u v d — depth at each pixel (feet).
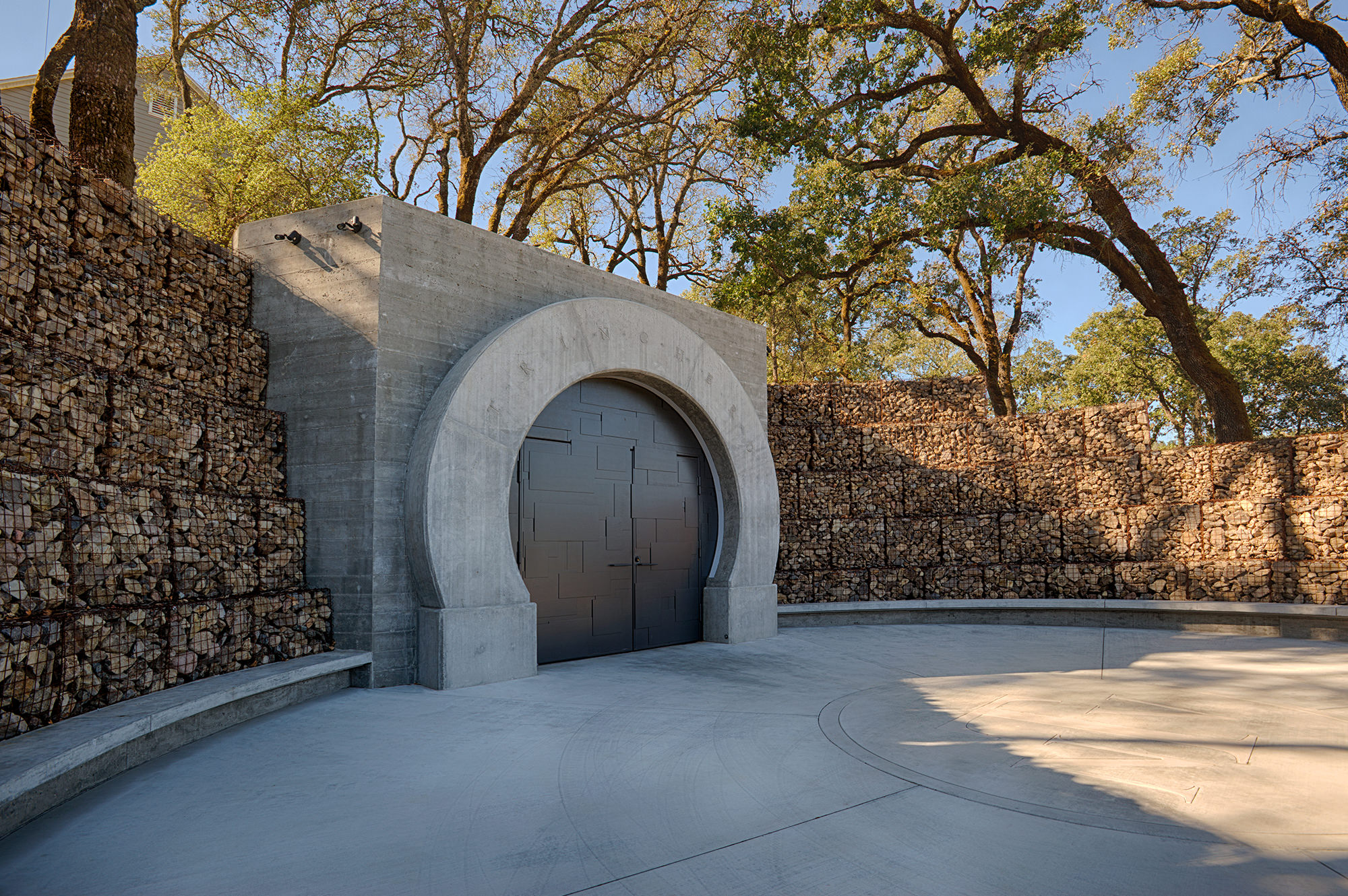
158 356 22.20
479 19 51.26
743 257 62.75
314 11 50.83
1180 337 59.98
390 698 22.44
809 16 56.49
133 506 19.01
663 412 35.19
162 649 18.44
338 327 25.16
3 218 16.89
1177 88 58.70
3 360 16.15
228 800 13.89
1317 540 40.45
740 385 37.86
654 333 32.83
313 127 39.50
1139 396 114.42
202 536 21.25
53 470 17.06
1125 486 46.39
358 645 24.02
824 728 19.30
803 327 82.84
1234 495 43.88
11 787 11.28
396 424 24.75
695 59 59.98
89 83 30.63
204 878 10.61
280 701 21.22
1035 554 46.80
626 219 78.84
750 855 11.44
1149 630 42.11
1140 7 56.95
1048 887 10.30
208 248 24.93
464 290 27.12
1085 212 60.95
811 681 26.04
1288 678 26.68
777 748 17.43
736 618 35.60
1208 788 14.49
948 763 16.30
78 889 10.27
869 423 52.75
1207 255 76.23
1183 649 34.42
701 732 18.94
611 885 10.42
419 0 48.96
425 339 25.77
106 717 15.35
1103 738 18.28
